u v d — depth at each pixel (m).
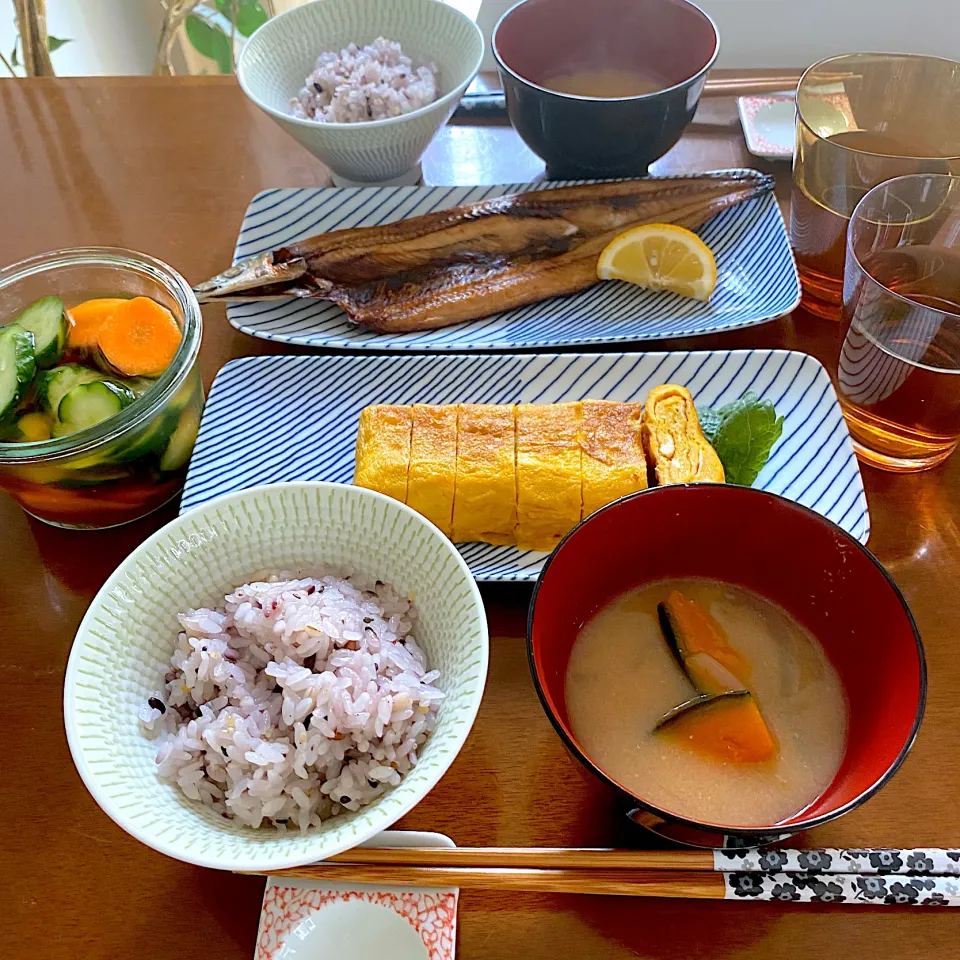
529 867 0.31
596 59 0.55
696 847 0.31
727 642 0.33
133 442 0.38
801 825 0.26
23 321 0.40
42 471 0.37
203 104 0.60
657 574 0.35
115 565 0.40
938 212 0.41
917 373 0.37
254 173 0.56
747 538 0.33
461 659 0.32
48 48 0.78
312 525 0.35
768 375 0.44
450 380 0.45
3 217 0.54
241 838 0.30
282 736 0.32
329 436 0.43
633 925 0.31
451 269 0.49
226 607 0.35
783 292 0.46
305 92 0.53
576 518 0.39
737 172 0.51
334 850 0.28
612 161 0.51
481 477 0.39
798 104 0.50
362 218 0.52
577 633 0.33
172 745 0.31
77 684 0.30
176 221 0.53
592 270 0.49
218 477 0.42
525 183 0.52
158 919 0.31
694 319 0.47
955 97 0.47
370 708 0.31
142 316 0.41
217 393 0.44
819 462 0.41
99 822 0.33
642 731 0.31
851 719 0.31
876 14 0.73
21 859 0.32
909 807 0.33
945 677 0.35
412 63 0.55
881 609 0.30
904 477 0.42
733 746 0.30
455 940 0.31
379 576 0.35
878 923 0.31
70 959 0.31
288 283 0.47
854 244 0.41
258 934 0.31
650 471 0.40
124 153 0.57
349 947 0.30
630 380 0.44
